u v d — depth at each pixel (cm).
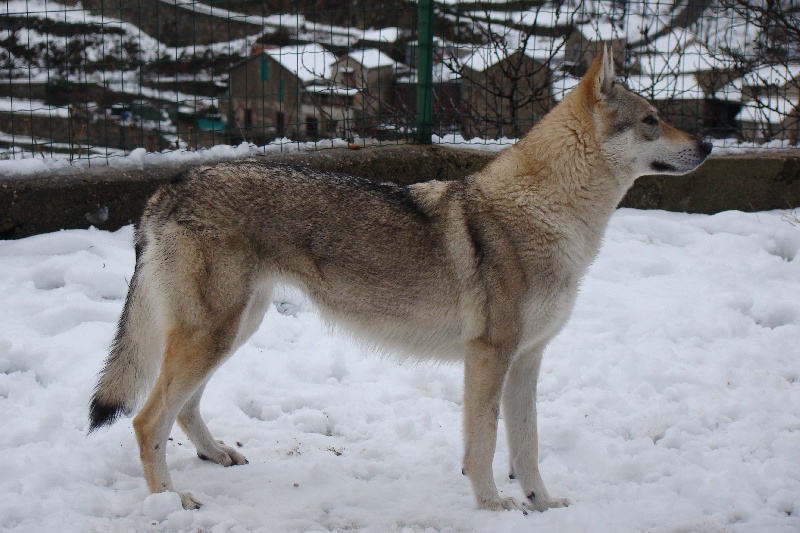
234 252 340
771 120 884
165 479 335
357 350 504
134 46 957
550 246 338
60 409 403
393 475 373
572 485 369
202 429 373
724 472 369
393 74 827
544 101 804
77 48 941
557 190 341
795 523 326
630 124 352
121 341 351
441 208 350
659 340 512
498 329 335
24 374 431
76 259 549
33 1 951
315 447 396
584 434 408
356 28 920
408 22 891
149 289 346
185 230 339
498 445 406
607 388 462
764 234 666
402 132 704
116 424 399
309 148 664
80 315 498
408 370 478
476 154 674
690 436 407
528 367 353
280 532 313
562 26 828
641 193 711
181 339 337
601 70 345
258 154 645
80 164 606
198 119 927
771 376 467
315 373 476
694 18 818
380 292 352
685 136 362
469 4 841
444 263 344
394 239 347
